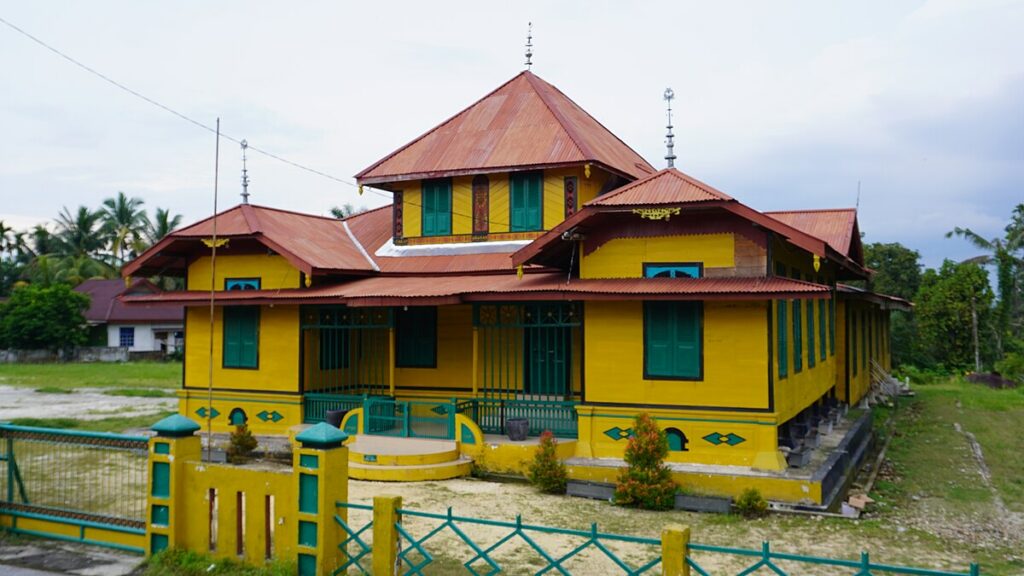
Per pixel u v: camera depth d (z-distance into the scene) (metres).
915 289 47.12
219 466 8.93
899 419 24.58
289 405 18.30
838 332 23.44
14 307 51.16
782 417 14.44
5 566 9.15
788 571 9.66
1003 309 41.00
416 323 19.56
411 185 20.64
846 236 20.62
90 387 34.00
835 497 13.27
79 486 13.45
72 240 67.44
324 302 17.16
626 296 14.00
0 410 25.50
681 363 14.40
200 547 8.96
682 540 6.67
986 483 15.59
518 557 9.84
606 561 9.76
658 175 15.38
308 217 21.50
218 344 19.20
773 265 14.51
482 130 21.05
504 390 18.50
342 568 8.38
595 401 14.96
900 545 10.99
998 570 9.98
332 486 8.35
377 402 16.67
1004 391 31.98
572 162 18.41
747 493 12.34
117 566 9.11
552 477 13.63
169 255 20.11
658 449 12.84
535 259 15.88
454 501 12.96
